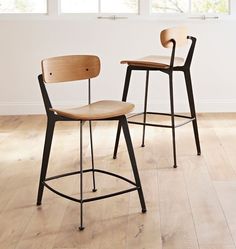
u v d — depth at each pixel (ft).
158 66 12.16
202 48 17.78
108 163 12.71
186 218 9.53
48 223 9.39
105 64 17.90
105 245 8.55
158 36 17.71
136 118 17.44
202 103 18.12
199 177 11.62
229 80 17.99
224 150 13.64
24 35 17.74
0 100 18.15
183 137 14.94
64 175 10.49
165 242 8.62
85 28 17.69
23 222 9.45
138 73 17.90
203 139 14.73
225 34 17.69
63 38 17.76
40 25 17.67
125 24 17.65
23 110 18.20
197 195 10.60
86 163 12.69
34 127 16.38
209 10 17.78
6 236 8.90
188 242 8.61
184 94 18.06
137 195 10.63
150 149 13.80
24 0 17.75
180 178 11.58
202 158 12.98
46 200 10.44
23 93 18.12
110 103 10.34
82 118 9.25
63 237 8.84
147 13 17.61
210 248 8.41
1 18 17.61
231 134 15.24
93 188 11.01
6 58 17.88
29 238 8.82
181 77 17.93
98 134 15.38
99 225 9.29
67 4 17.75
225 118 17.24
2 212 9.89
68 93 18.08
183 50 17.76
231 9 17.60
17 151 13.78
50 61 9.86
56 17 17.63
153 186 11.12
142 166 12.43
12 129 16.16
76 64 10.30
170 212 9.80
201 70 17.92
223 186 11.07
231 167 12.26
